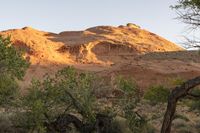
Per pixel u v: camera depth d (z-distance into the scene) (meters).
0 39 13.39
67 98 14.27
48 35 101.31
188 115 24.58
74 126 14.37
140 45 98.81
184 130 18.94
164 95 14.45
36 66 72.88
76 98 14.01
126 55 91.75
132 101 14.84
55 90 14.02
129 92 14.80
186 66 71.75
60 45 91.19
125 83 14.80
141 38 107.94
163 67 69.75
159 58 80.44
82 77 14.27
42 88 14.07
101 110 14.73
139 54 92.06
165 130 11.78
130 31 111.69
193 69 69.38
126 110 14.83
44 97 13.99
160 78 62.09
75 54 90.00
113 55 92.50
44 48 83.81
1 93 13.39
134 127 15.16
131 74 63.72
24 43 82.94
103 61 88.38
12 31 87.31
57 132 14.12
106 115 14.59
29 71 68.38
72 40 97.81
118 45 95.81
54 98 14.09
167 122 11.81
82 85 14.14
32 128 13.52
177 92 11.84
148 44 101.19
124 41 99.25
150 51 95.38
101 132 14.33
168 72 65.19
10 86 13.43
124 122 15.06
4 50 13.34
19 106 13.91
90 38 99.50
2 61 13.30
